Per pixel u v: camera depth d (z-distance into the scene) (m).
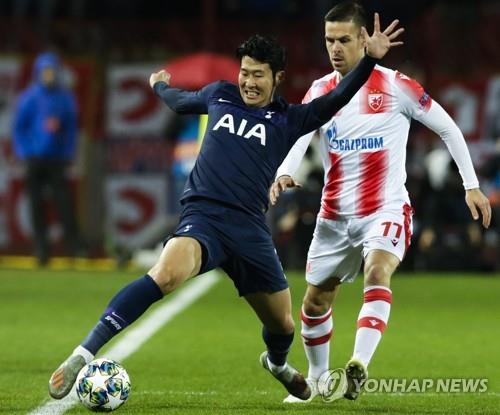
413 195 64.12
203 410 27.55
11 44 72.06
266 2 75.56
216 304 51.06
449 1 70.69
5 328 43.19
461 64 69.62
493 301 52.50
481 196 29.59
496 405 28.77
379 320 27.70
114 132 70.12
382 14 69.44
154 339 40.72
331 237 29.81
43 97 64.56
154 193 69.38
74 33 72.31
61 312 47.78
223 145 27.20
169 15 77.19
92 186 70.19
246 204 26.92
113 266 67.50
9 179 70.12
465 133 67.94
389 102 29.47
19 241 70.38
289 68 69.94
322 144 29.88
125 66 70.75
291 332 27.84
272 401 29.16
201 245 26.36
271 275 27.00
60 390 25.30
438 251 64.50
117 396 26.55
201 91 28.33
